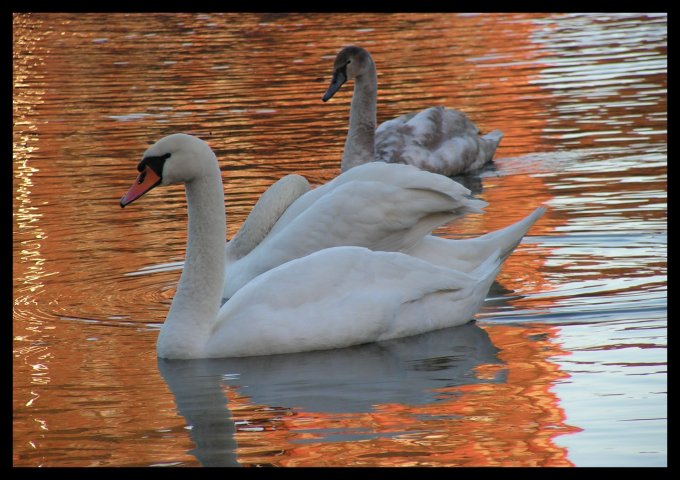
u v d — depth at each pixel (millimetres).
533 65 38312
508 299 16875
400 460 11141
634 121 29625
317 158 27641
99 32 48375
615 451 11250
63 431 12219
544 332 15250
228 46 44031
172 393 13422
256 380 13836
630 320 15555
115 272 18891
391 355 14656
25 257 19844
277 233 18016
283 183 18766
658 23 45188
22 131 31094
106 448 11695
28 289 18047
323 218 17406
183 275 15242
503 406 12531
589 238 19812
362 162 26797
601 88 34062
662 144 26969
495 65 38531
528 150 27688
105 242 20734
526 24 46875
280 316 14984
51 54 43406
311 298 15156
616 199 22328
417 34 45438
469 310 15875
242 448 11586
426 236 17609
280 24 49188
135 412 12789
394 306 15250
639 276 17578
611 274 17766
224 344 14883
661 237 19609
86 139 29812
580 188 23547
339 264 15383
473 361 14203
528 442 11484
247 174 26125
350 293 15242
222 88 36250
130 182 25250
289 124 31359
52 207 23344
